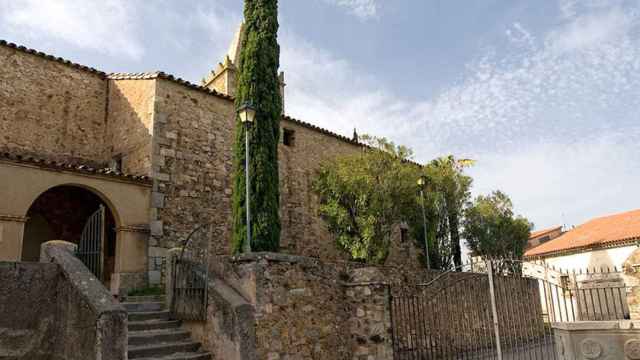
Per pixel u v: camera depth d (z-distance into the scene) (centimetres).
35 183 1146
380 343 1030
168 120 1459
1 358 724
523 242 2300
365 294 1079
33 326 767
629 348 681
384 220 1555
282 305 955
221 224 1517
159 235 1343
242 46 1331
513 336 1530
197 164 1499
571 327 725
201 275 958
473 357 1276
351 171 1560
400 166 1602
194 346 907
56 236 1499
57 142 1510
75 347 734
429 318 1155
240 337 839
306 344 985
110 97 1636
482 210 2266
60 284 802
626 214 2938
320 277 1061
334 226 1623
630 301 1227
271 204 1179
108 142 1595
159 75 1459
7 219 1090
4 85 1426
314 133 1941
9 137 1410
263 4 1350
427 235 1872
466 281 1479
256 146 1208
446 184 1898
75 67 1597
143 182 1343
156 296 1163
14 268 767
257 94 1255
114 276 1243
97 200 1540
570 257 2719
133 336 880
